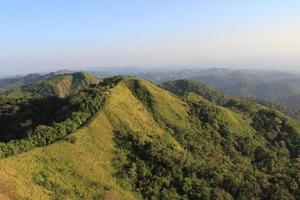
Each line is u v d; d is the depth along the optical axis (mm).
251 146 163625
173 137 148500
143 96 165375
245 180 130875
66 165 103438
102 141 121375
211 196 115188
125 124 134625
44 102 168750
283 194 126438
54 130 117375
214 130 165500
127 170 114000
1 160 91812
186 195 113438
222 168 134125
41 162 99375
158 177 115688
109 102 141000
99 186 102312
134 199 105062
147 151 123312
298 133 183500
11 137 135875
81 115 130250
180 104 174125
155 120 154500
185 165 123938
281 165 154875
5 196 77062
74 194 94688
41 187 89125
